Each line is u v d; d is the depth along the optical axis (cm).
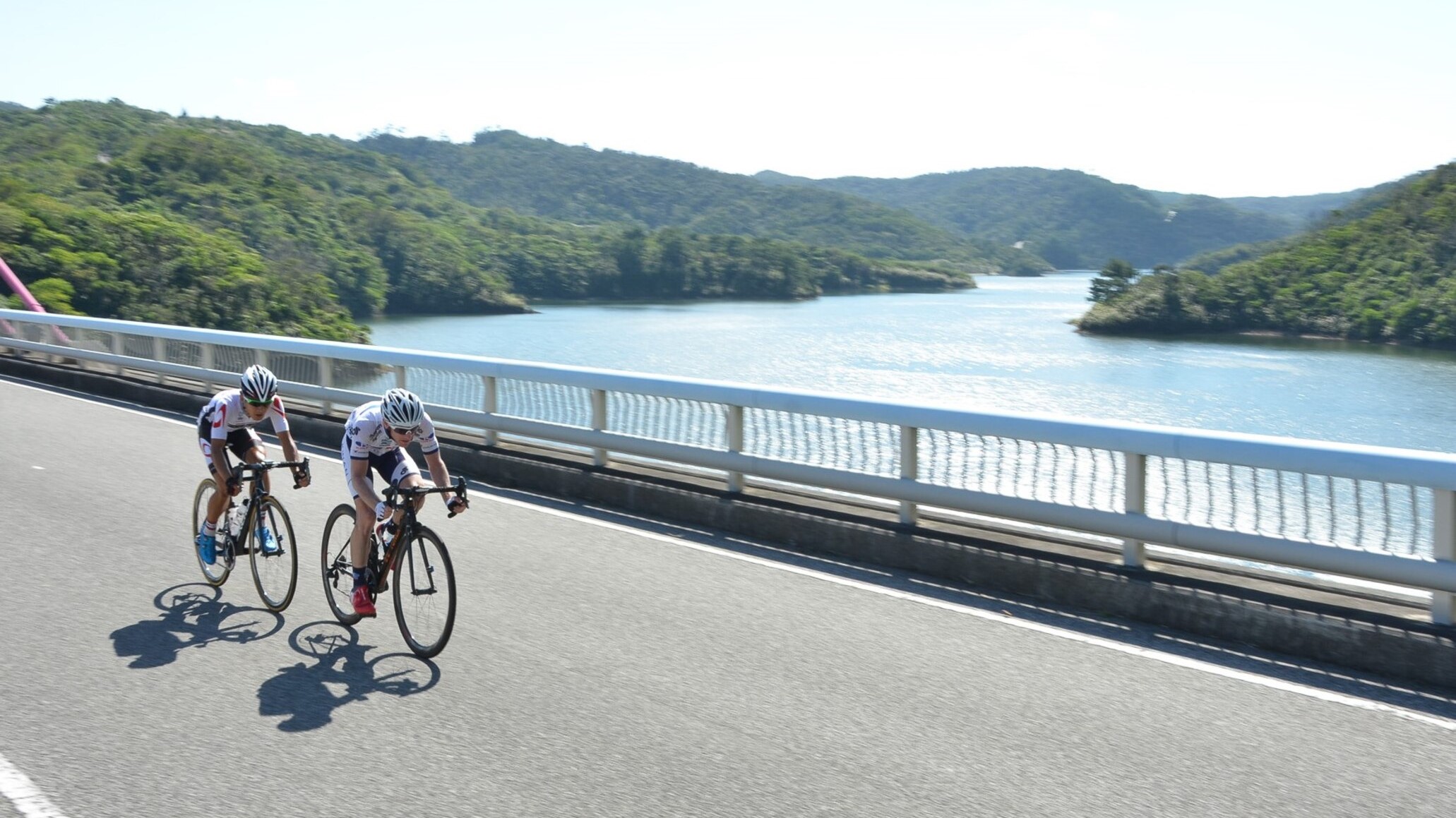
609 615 573
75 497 829
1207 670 500
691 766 398
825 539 697
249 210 12394
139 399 1370
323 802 368
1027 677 491
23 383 1548
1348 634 504
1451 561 483
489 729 430
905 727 434
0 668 490
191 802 368
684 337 9312
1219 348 7912
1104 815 363
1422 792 381
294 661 507
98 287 7088
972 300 17975
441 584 502
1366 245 8988
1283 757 409
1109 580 580
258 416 575
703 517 766
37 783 380
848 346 8288
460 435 995
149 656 510
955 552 638
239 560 676
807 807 367
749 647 526
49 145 18125
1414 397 5053
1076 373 6297
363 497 521
